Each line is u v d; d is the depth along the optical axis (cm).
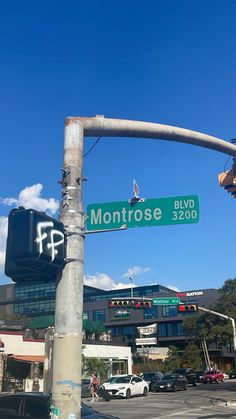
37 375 3719
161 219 666
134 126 672
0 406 1054
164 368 6731
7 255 519
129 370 5456
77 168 595
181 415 1994
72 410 511
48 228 531
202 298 8838
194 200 670
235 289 7062
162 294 9412
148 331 7044
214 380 5481
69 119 614
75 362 527
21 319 6894
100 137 656
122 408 2366
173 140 739
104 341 5459
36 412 1019
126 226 662
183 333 8756
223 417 1909
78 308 546
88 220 668
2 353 3550
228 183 872
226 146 809
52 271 556
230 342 6838
